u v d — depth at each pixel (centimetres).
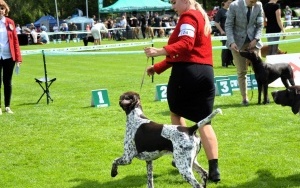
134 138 500
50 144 762
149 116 934
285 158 647
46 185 577
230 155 667
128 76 1633
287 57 1244
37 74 1852
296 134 768
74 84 1482
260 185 553
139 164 643
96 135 806
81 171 626
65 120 932
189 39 519
